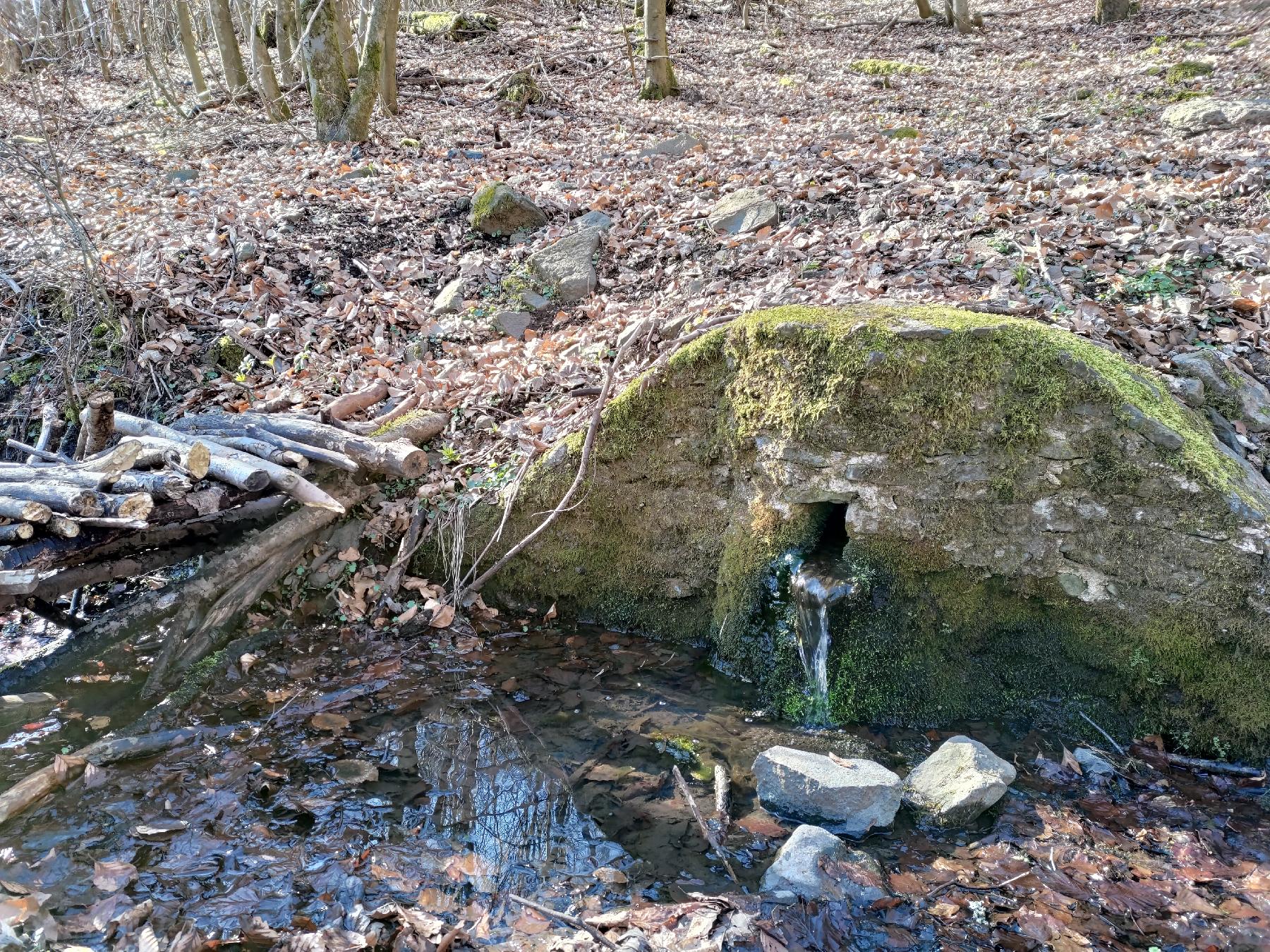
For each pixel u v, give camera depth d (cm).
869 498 409
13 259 707
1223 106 859
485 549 498
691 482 477
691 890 309
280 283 700
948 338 395
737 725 409
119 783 354
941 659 413
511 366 597
